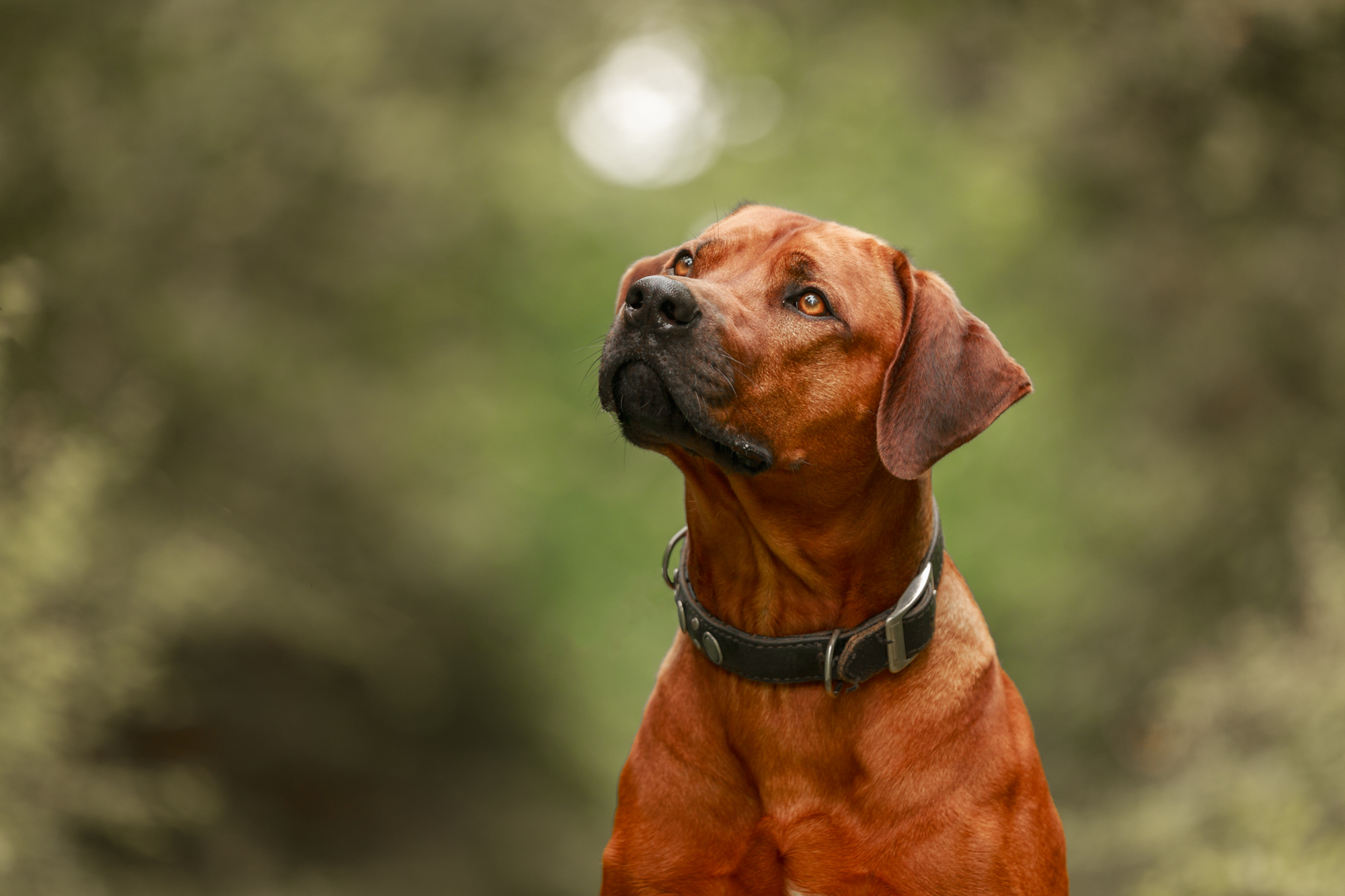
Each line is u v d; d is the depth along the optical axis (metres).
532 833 15.75
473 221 17.09
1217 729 9.09
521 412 18.39
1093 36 12.92
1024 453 13.77
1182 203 12.35
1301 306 10.96
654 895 3.68
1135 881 8.42
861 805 3.58
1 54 10.41
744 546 3.81
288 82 12.99
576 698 19.75
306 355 14.70
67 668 8.16
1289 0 10.38
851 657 3.63
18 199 10.56
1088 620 12.38
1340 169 10.80
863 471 3.74
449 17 16.56
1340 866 6.76
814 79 18.47
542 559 18.75
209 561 11.37
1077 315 13.80
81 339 11.22
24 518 7.75
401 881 12.99
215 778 12.22
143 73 11.55
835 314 3.72
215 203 12.51
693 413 3.50
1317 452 10.45
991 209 14.49
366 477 16.14
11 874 7.85
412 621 16.39
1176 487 11.82
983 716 3.69
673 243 19.73
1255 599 10.56
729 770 3.71
